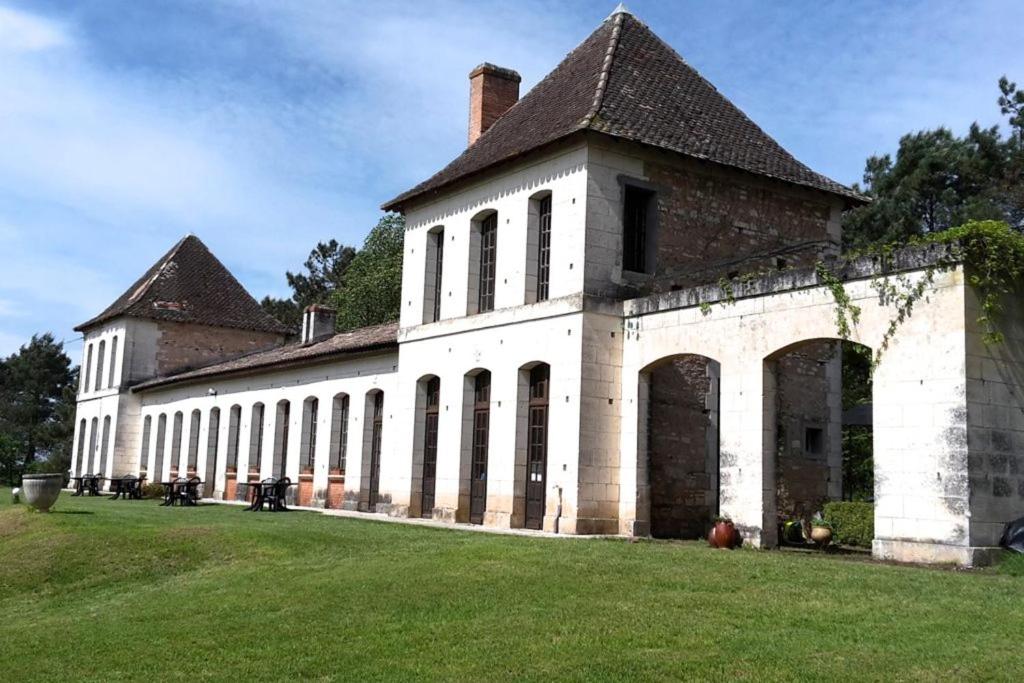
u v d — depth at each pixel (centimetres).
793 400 2059
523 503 2005
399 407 2438
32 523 2080
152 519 2186
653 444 1912
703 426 1994
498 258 2142
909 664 834
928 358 1361
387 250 5341
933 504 1334
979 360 1333
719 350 1686
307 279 6888
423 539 1689
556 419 1906
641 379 1867
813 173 2227
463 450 2191
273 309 6806
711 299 1709
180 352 4525
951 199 3369
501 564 1333
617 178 1938
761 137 2242
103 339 4722
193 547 1728
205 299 4672
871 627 950
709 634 955
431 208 2409
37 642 1176
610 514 1859
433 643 994
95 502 3072
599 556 1373
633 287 1936
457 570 1312
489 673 885
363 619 1108
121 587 1546
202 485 3688
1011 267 1357
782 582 1163
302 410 3094
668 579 1198
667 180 2006
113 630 1186
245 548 1683
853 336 1463
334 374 2919
